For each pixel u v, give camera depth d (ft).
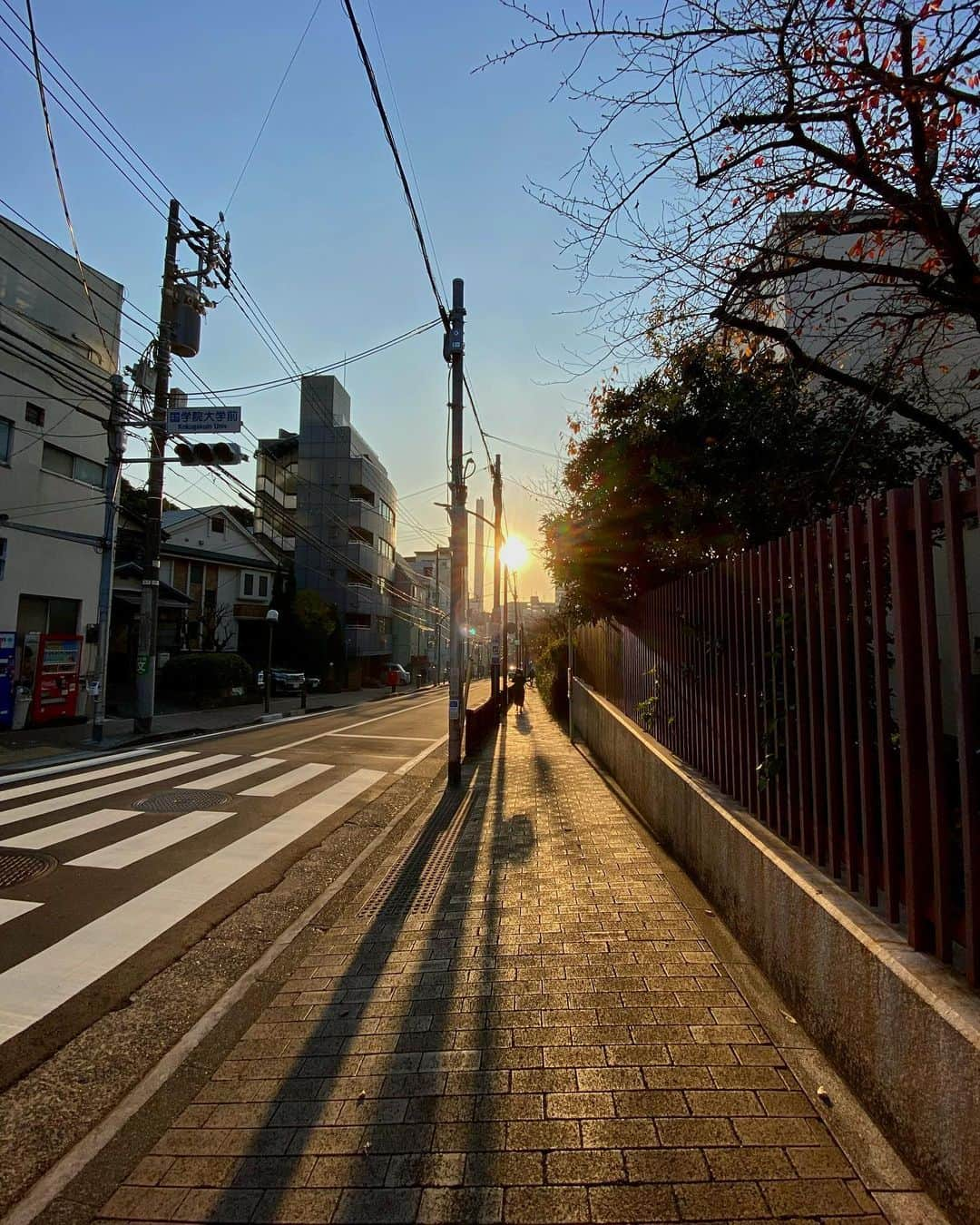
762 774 13.52
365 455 152.46
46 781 34.27
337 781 35.96
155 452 53.62
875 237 15.56
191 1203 7.79
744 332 17.21
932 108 11.50
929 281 13.26
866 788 9.71
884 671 9.20
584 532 28.25
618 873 19.06
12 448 52.49
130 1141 8.94
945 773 7.94
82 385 51.39
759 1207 7.30
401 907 17.26
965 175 12.30
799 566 12.07
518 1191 7.68
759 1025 10.97
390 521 169.48
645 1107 9.03
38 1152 9.06
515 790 32.78
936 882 7.97
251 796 31.60
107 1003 12.93
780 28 11.14
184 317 53.93
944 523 7.88
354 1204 7.64
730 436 20.65
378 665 167.84
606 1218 7.27
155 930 16.21
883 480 18.90
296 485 145.48
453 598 36.37
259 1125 9.07
